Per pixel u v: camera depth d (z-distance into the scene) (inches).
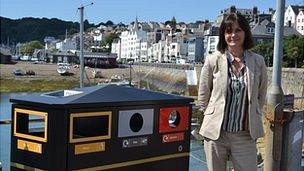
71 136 148.2
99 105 153.8
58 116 147.6
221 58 174.9
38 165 153.1
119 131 161.0
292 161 245.3
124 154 163.5
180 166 184.1
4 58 5511.8
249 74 172.4
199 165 330.6
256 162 176.7
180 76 3356.3
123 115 161.9
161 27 7539.4
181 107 182.2
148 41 6998.0
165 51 6210.6
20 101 155.9
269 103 241.0
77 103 148.7
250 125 171.6
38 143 152.9
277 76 244.5
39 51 7052.2
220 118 173.2
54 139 148.6
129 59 6289.4
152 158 173.0
